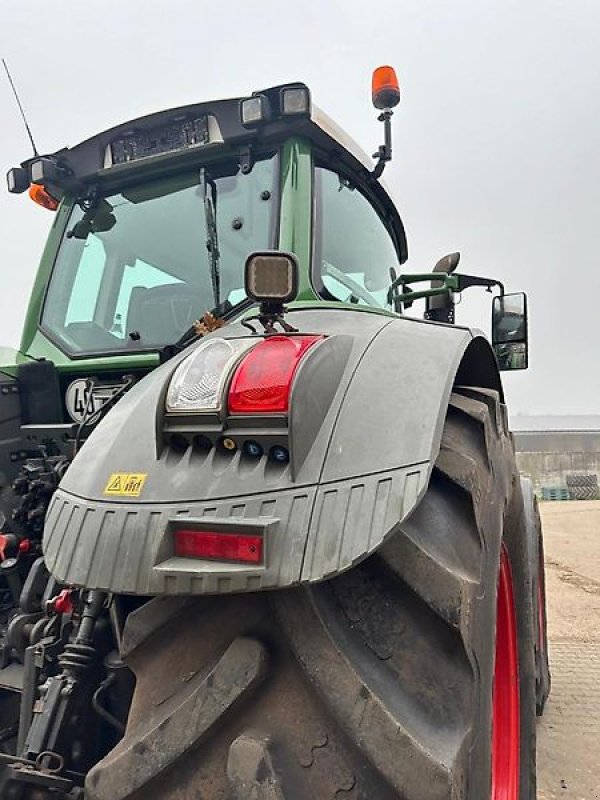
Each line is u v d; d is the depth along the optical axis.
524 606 2.08
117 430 1.42
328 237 2.23
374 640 1.16
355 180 2.51
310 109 2.02
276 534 1.11
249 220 2.16
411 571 1.17
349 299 2.32
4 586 2.12
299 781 1.08
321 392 1.23
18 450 2.17
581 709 3.49
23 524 2.04
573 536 9.86
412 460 1.16
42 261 2.60
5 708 1.87
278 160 2.14
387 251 2.91
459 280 2.82
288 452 1.17
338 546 1.08
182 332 2.27
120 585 1.17
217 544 1.13
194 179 2.32
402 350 1.39
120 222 2.46
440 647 1.17
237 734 1.13
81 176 2.50
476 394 1.72
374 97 2.49
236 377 1.22
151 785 1.14
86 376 2.29
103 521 1.23
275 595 1.18
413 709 1.11
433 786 1.03
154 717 1.17
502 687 2.04
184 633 1.23
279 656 1.17
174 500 1.20
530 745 2.04
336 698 1.10
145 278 2.37
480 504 1.35
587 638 4.77
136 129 2.34
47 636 1.72
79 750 1.55
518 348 2.93
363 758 1.08
